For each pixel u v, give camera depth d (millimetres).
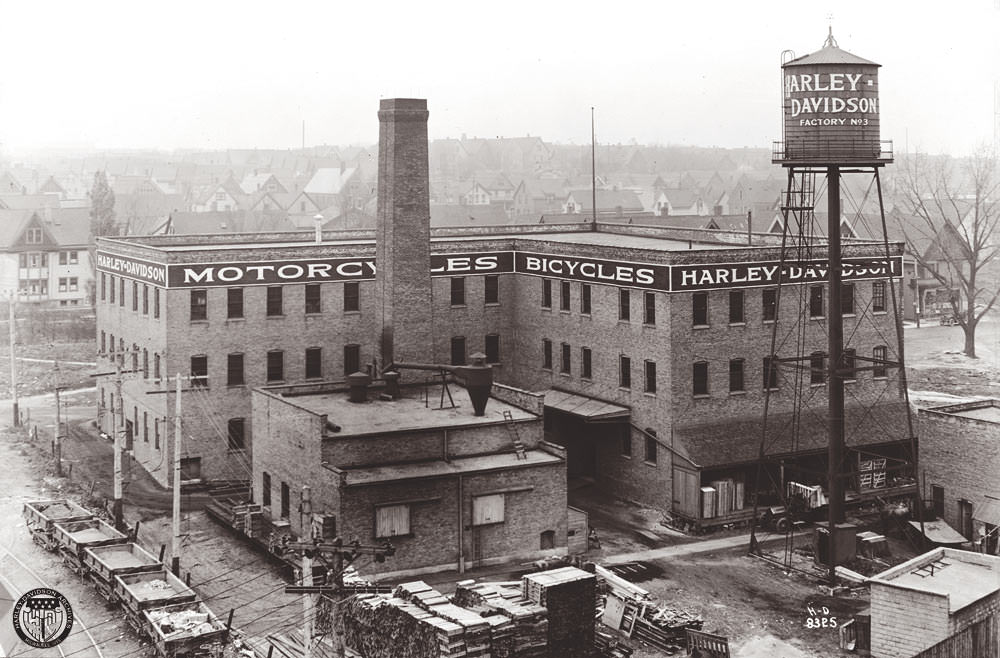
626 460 60406
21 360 106312
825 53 49156
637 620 42344
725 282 57562
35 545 54094
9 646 40156
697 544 53250
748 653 40156
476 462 50250
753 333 58531
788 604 45531
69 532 52156
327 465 47906
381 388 60312
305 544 34281
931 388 85250
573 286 64750
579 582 37094
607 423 61594
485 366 53531
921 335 108188
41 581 48531
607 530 55281
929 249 112312
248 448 64750
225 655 39000
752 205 178625
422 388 60812
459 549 48625
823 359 60594
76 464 68500
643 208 183375
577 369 64688
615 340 61062
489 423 51656
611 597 43781
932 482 56156
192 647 38375
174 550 46344
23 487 63312
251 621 42688
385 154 60344
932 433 56156
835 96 48625
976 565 42750
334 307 66812
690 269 56531
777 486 57781
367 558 46812
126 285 70000
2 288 123812
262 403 55875
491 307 70812
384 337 60750
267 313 65000
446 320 69438
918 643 38344
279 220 147750
